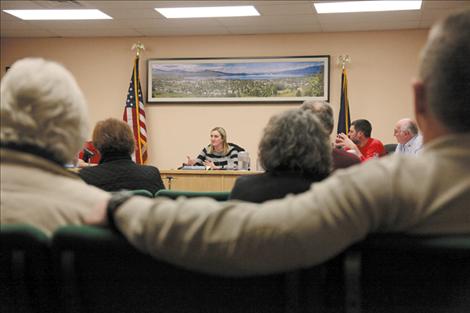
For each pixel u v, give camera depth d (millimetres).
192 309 982
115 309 995
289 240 892
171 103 9203
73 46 9500
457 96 948
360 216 896
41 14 8203
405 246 915
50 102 1160
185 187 5934
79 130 1206
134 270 970
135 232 926
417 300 948
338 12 7766
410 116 8602
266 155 1806
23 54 9578
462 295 934
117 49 9391
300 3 7398
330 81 8805
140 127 8898
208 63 9109
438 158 953
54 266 972
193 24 8516
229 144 7289
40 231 968
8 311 994
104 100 9391
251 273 929
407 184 927
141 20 8391
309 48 8852
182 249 917
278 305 962
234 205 928
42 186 1136
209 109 9125
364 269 942
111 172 3156
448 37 964
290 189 1743
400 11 7680
